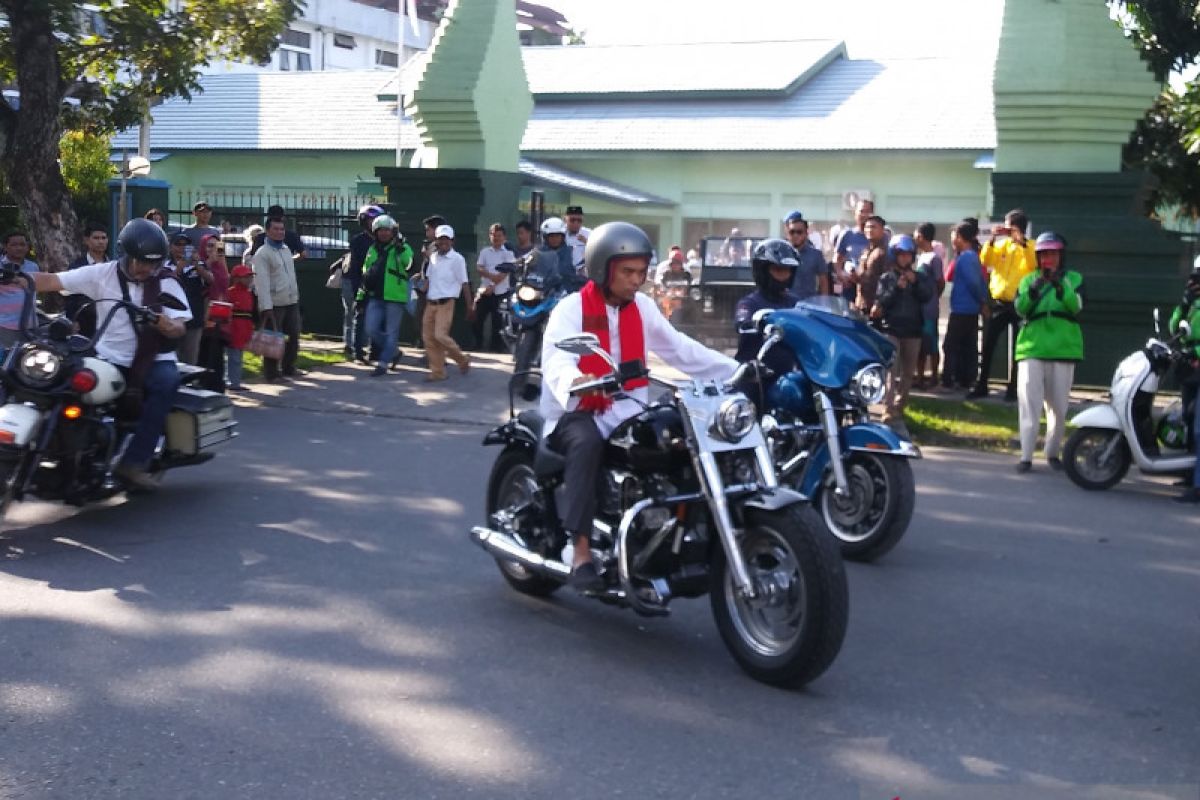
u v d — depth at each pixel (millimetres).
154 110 38938
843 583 5496
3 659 5883
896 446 7738
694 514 5910
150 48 16891
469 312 15945
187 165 37594
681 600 7145
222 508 8914
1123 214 15250
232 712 5332
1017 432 12250
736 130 33375
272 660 5965
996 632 6703
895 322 12000
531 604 6949
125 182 16953
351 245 16453
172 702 5422
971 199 31453
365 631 6414
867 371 7812
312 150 35344
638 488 6051
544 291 13742
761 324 8109
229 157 37219
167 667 5832
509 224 19125
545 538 6641
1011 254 14164
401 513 8891
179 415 8898
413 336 18453
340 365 16141
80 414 7914
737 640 5859
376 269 15281
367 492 9508
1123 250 15172
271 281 14703
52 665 5820
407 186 18500
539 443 6531
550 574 6379
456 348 15164
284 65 50312
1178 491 10406
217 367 13430
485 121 18672
